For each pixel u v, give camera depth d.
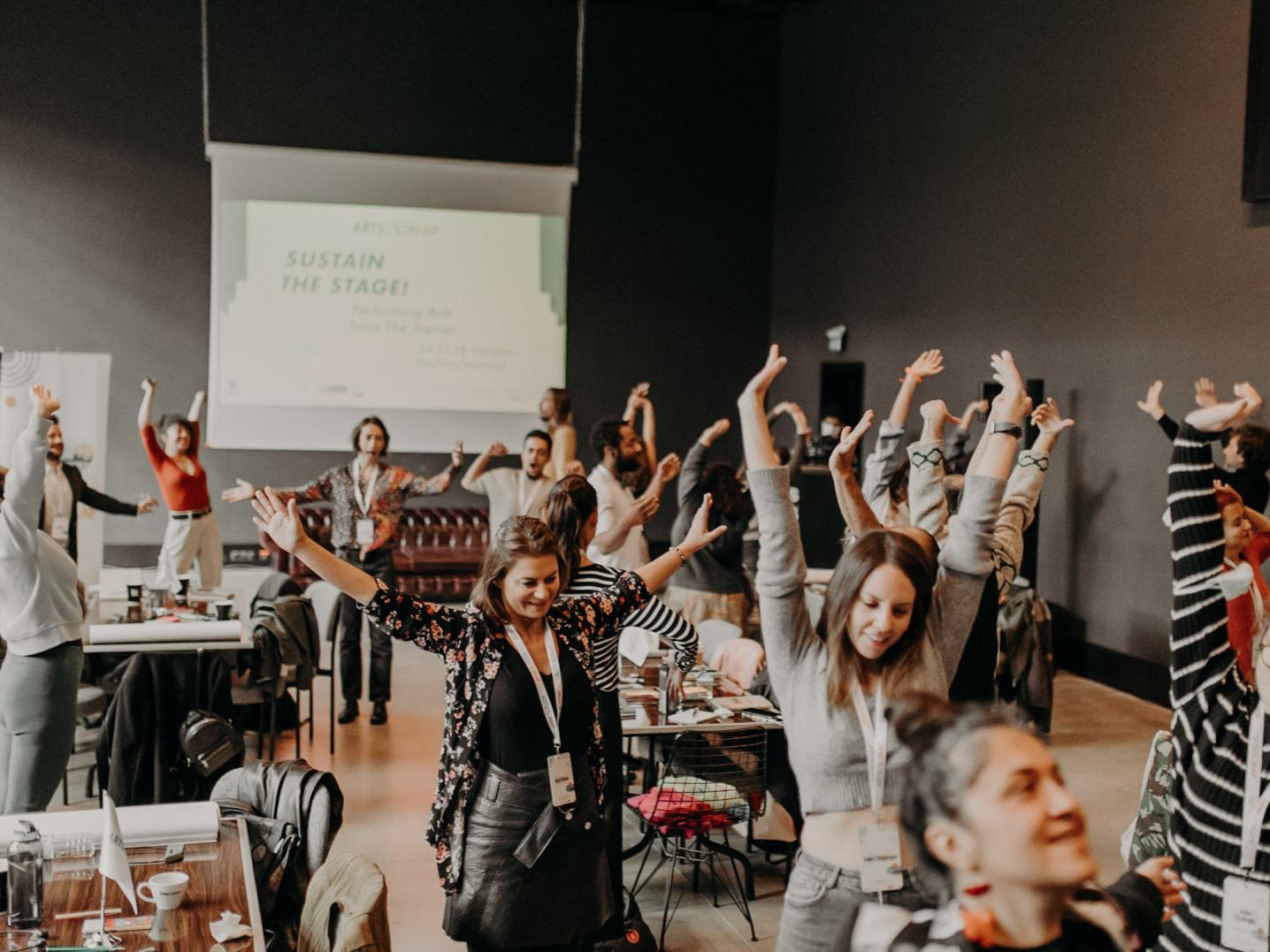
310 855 3.31
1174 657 2.58
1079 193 8.63
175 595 6.68
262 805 3.44
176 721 5.39
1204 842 2.43
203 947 2.64
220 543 8.37
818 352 12.97
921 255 10.88
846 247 12.34
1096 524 8.40
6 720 4.46
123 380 12.26
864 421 3.25
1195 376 7.50
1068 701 7.85
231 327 12.38
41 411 4.38
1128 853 3.39
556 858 3.05
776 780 4.76
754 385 2.58
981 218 9.91
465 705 3.07
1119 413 8.20
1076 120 8.66
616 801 3.75
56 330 12.10
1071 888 1.36
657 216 13.80
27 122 11.91
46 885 2.96
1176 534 2.59
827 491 8.97
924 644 2.41
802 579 2.53
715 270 14.00
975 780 1.37
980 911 1.40
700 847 4.82
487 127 13.21
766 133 14.06
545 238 13.24
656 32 13.66
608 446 5.99
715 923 4.52
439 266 12.93
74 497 7.28
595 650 3.69
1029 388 8.94
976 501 2.60
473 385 13.07
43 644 4.46
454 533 12.62
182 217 12.34
